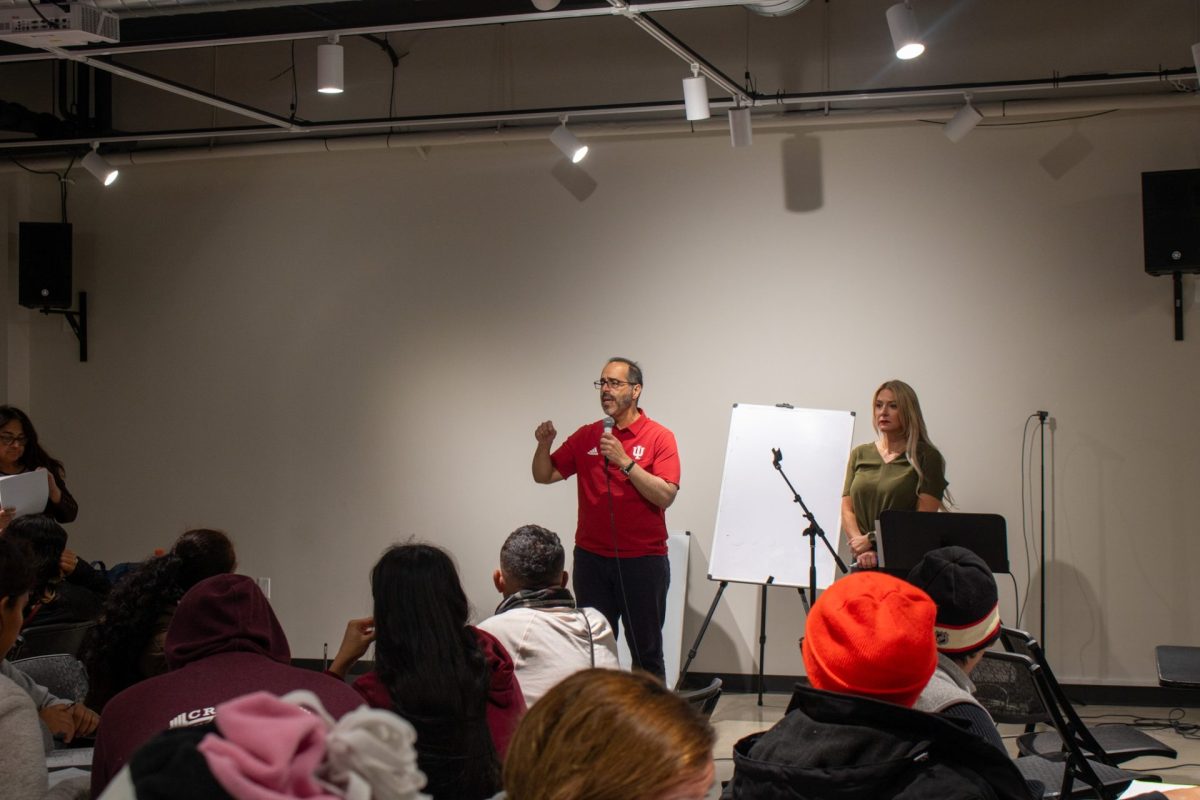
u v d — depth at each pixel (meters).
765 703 5.50
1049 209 5.47
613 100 5.92
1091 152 5.43
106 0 3.89
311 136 6.23
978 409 5.52
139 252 6.54
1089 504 5.41
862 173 5.65
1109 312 5.41
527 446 6.04
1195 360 5.32
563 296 6.00
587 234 5.96
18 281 6.44
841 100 5.53
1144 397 5.38
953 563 2.00
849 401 5.65
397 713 2.00
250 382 6.40
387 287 6.22
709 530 5.78
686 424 5.81
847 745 1.48
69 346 6.61
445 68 6.14
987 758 1.49
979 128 5.53
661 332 5.86
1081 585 5.41
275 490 6.36
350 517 6.26
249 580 1.97
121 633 2.67
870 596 1.59
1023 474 5.47
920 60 5.56
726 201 5.80
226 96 6.41
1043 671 2.77
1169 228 5.09
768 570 5.33
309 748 0.68
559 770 0.93
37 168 6.54
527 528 2.95
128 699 1.80
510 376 6.06
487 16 4.17
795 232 5.72
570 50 5.97
